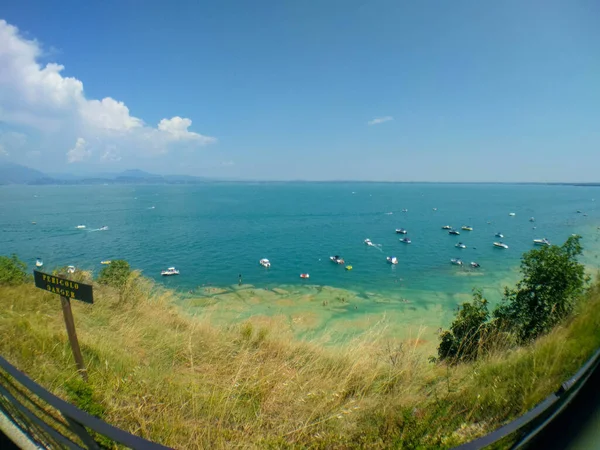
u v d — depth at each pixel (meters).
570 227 107.25
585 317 7.18
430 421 4.29
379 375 6.11
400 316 35.31
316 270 59.66
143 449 2.52
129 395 5.02
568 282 11.17
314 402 5.18
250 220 135.38
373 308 38.25
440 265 62.03
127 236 95.62
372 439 4.16
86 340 6.80
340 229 110.50
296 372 6.18
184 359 6.76
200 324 8.95
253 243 86.38
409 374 6.14
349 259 67.94
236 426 4.58
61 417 4.34
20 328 6.84
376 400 5.23
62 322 8.00
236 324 9.37
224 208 189.38
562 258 11.75
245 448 4.11
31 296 9.55
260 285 49.88
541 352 5.64
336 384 5.75
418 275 55.50
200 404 4.98
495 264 62.09
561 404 4.11
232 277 54.97
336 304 39.59
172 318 9.95
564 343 5.90
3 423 3.93
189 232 104.31
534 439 3.79
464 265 61.47
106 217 142.38
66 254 71.00
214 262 65.88
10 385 4.61
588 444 3.64
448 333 11.03
